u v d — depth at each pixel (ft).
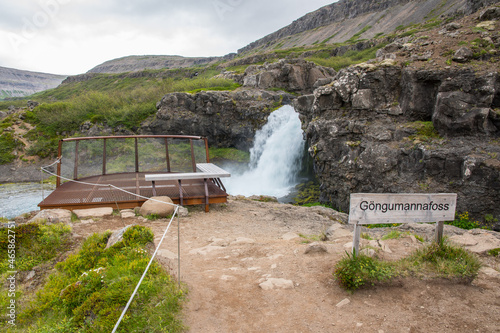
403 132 58.59
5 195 82.12
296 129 110.32
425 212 15.38
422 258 15.52
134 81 419.33
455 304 12.29
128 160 43.37
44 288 15.66
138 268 14.21
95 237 20.40
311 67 145.07
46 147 126.82
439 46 64.13
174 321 11.23
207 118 127.13
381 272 13.78
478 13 74.02
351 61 240.94
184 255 19.49
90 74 511.81
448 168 51.19
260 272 15.81
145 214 28.66
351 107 65.05
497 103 53.88
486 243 19.26
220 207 35.45
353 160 61.62
